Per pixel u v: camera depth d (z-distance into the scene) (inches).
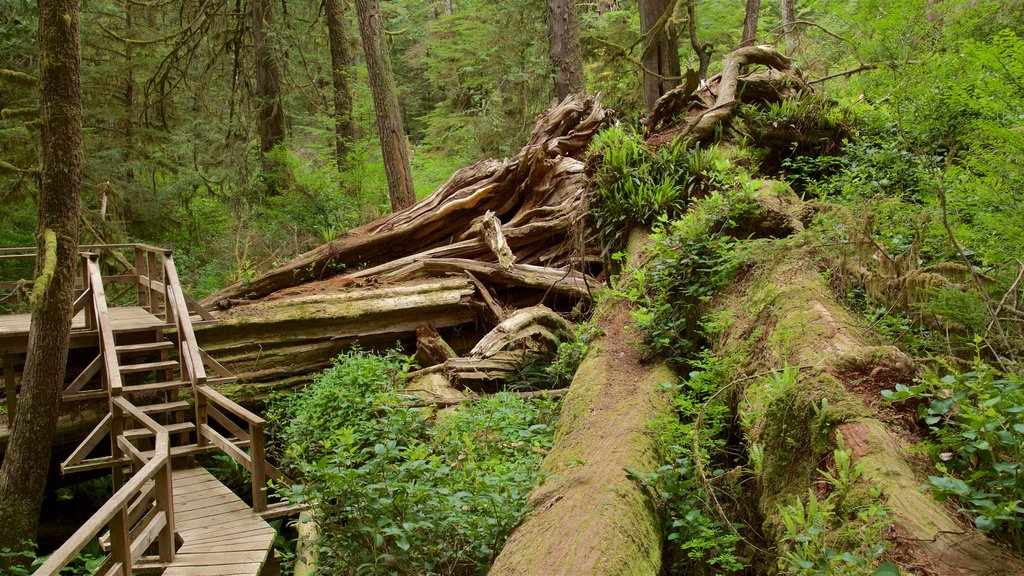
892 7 376.8
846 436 137.7
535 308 375.9
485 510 177.9
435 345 394.0
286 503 284.0
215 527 262.2
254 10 725.3
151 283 398.0
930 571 105.2
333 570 192.9
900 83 368.5
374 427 269.7
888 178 314.8
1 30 550.9
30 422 288.2
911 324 189.6
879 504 118.4
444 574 178.2
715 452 182.5
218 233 677.3
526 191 472.7
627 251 335.3
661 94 579.8
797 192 395.9
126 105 693.3
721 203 262.2
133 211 650.2
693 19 526.6
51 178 289.1
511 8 700.0
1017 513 111.0
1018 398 121.7
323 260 461.7
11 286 411.8
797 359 169.8
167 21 836.0
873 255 214.4
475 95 816.3
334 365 381.7
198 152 743.1
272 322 387.9
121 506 193.0
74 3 288.5
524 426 251.0
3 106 565.9
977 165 236.1
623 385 227.1
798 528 129.9
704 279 239.6
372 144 809.5
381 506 183.9
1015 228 194.2
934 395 128.9
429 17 1422.2
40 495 289.1
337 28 755.4
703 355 217.8
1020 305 177.0
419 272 446.9
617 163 352.5
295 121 943.0
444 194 483.2
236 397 372.8
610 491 161.2
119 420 305.9
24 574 270.7
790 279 210.7
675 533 157.6
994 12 355.9
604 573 135.4
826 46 607.8
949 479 112.6
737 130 406.0
